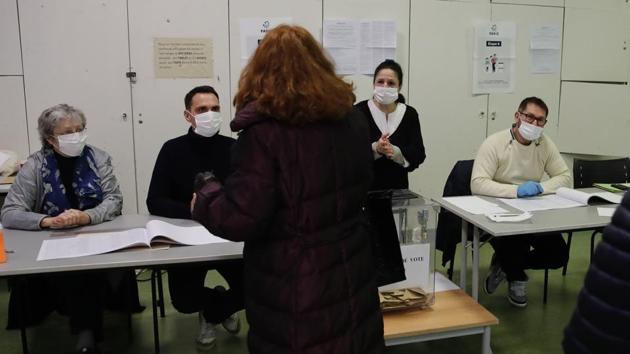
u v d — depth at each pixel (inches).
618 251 39.2
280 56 50.4
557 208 95.9
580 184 128.3
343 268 53.4
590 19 162.9
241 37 140.2
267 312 53.1
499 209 94.7
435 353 97.5
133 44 134.8
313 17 143.4
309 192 51.1
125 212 141.1
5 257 69.4
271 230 52.2
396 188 108.8
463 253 101.4
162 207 92.9
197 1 136.5
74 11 130.8
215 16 138.1
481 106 159.0
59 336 105.1
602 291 39.9
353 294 54.0
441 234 112.7
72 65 132.7
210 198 53.7
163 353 98.7
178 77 138.4
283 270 51.8
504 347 99.6
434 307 83.5
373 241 74.9
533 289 126.2
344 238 53.9
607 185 112.9
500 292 124.3
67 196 92.4
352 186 54.3
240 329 107.2
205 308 93.7
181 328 108.7
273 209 50.8
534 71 161.2
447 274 129.7
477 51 155.3
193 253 72.5
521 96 161.6
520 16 157.2
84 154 94.6
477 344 101.0
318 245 52.0
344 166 53.1
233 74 141.3
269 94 49.7
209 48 138.9
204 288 94.3
